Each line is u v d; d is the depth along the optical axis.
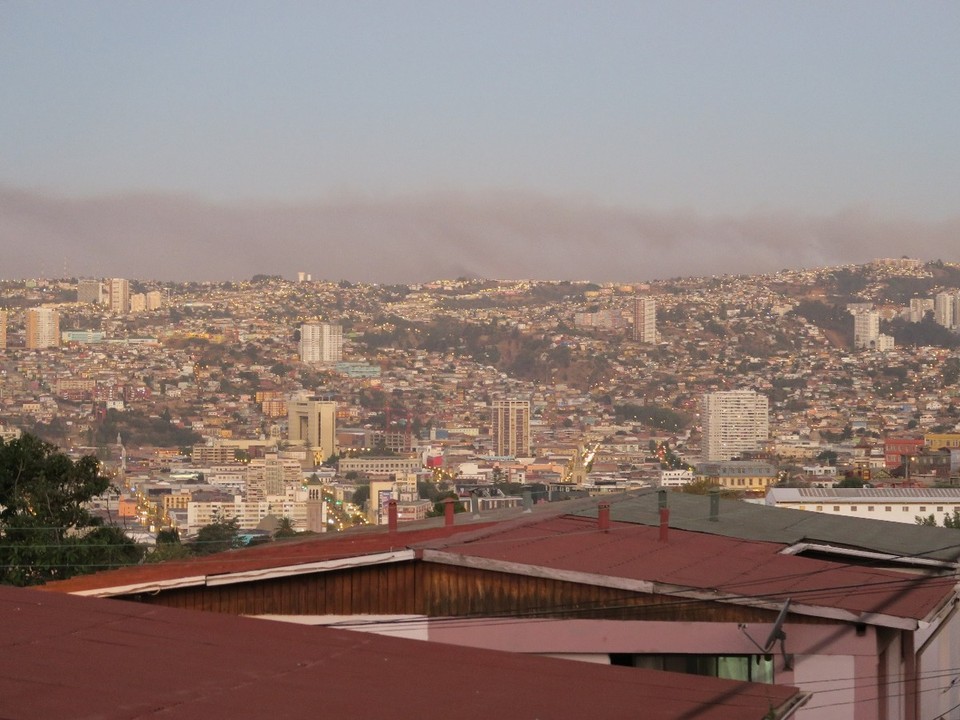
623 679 9.21
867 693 14.84
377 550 16.20
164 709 7.51
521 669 9.25
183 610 10.02
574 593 15.48
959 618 22.22
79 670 8.15
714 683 9.28
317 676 8.52
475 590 15.62
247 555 17.33
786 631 15.17
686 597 15.28
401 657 9.24
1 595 9.99
